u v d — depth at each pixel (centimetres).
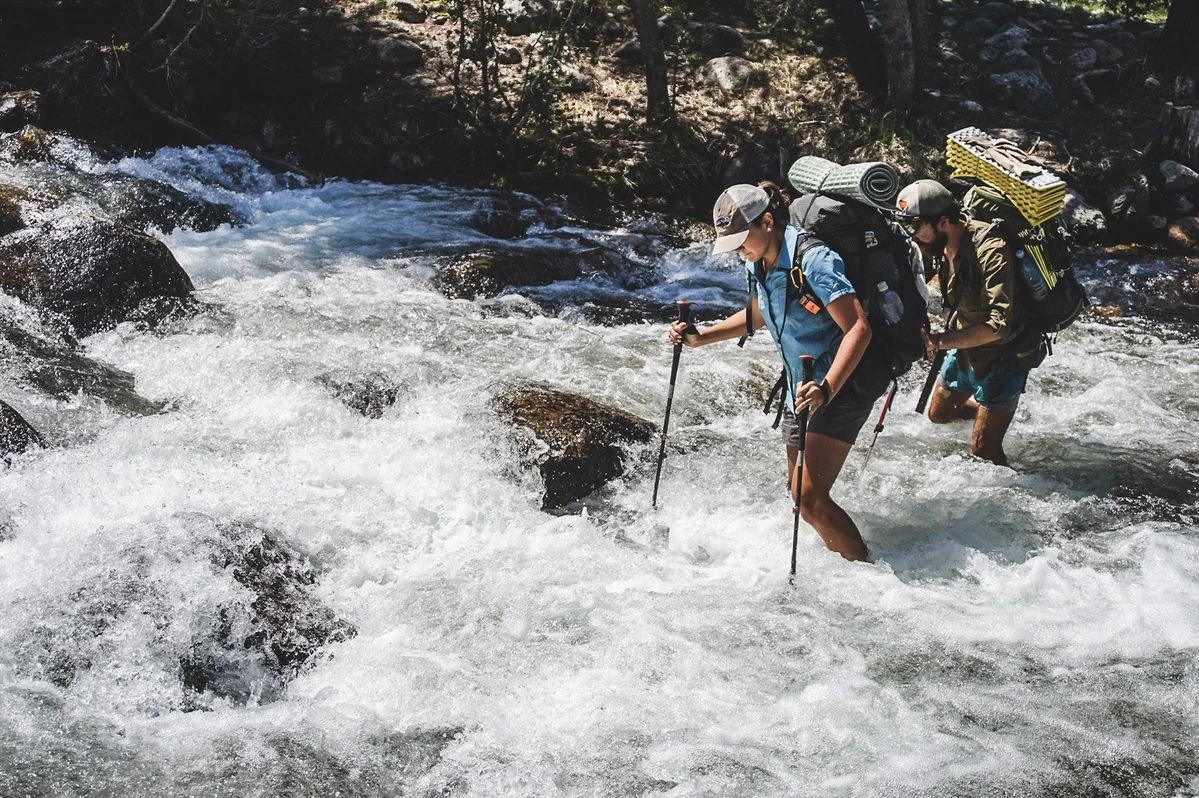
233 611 453
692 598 500
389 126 1184
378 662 450
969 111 1281
